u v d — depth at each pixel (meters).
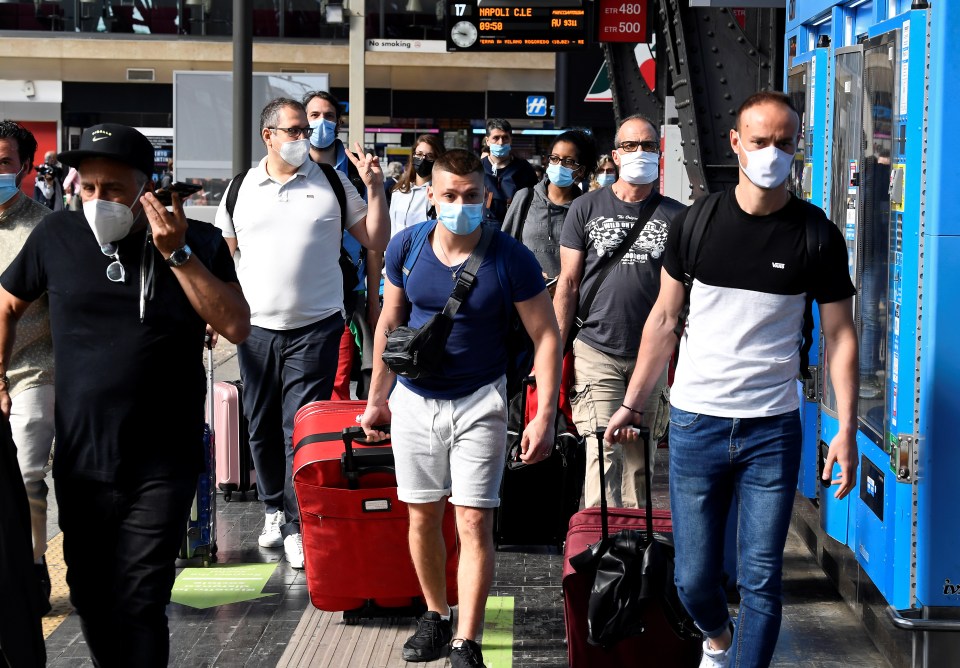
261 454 6.39
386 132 32.31
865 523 5.04
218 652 5.00
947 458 4.43
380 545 5.19
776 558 4.01
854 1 5.49
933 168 4.34
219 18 31.92
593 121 22.28
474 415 4.66
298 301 6.13
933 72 4.33
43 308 5.15
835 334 3.98
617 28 14.45
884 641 4.90
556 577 5.97
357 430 5.14
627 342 5.90
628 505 6.00
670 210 5.91
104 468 3.79
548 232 7.37
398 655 4.96
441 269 4.66
